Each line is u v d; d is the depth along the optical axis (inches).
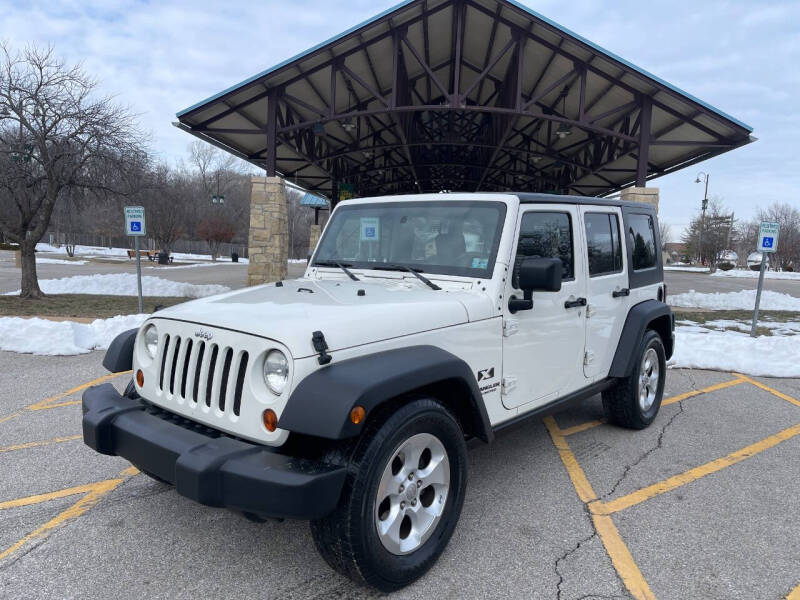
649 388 202.8
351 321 103.9
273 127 549.3
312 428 88.2
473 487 152.0
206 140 611.2
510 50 600.4
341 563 98.0
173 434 103.7
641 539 126.2
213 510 136.6
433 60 675.4
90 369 269.6
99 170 548.1
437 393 119.3
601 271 172.1
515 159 932.0
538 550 121.0
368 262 153.5
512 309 132.6
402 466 105.6
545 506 141.4
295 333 96.5
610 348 177.8
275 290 135.0
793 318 536.4
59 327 319.9
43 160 530.0
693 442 188.4
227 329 103.3
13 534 124.6
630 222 191.0
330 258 162.2
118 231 2239.2
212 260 1875.0
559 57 552.4
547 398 150.3
